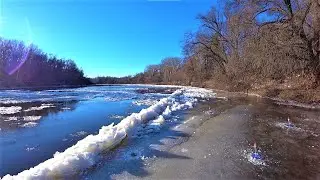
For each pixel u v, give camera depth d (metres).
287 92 24.84
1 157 8.32
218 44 54.03
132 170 6.43
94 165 6.61
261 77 33.50
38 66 74.56
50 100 27.66
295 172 6.63
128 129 9.58
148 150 7.93
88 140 7.79
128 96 33.62
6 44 65.12
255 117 14.25
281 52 24.14
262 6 26.06
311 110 17.25
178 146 8.44
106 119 15.07
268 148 8.56
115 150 7.82
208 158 7.44
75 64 99.94
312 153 8.13
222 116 14.27
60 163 6.05
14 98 30.22
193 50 57.62
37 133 11.53
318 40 22.78
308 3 21.91
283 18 24.69
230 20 39.47
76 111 18.62
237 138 9.67
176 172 6.41
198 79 65.12
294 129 11.41
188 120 12.78
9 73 64.50
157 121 11.75
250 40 29.47
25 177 5.42
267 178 6.24
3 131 11.91
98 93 40.81
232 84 40.38
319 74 23.25
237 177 6.24
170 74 104.56
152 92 43.94
